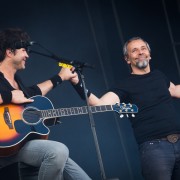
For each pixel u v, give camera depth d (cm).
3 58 870
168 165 897
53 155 816
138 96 944
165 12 1412
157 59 1395
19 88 878
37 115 860
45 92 904
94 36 1405
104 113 1384
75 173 876
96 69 1395
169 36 1405
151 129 918
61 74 917
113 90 959
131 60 985
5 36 868
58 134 1345
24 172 866
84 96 906
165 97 949
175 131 918
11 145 822
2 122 831
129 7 1416
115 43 1407
